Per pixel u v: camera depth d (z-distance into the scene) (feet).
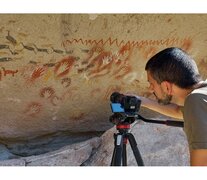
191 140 5.98
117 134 7.39
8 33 11.35
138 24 12.28
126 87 12.79
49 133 12.55
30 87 11.93
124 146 7.39
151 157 11.25
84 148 11.25
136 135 11.30
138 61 12.64
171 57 6.27
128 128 7.42
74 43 11.95
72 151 11.12
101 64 12.35
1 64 11.51
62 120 12.53
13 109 12.00
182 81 6.22
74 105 12.49
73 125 12.69
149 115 12.90
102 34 12.09
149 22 12.34
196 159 5.89
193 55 13.08
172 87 6.33
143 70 12.75
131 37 12.34
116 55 12.40
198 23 12.74
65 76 12.14
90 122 12.83
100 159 11.18
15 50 11.51
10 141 12.31
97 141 11.46
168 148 11.39
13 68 11.64
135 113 7.38
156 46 12.65
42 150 12.34
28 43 11.57
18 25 11.35
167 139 11.47
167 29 12.56
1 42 11.37
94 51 12.19
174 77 6.23
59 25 11.67
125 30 12.23
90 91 12.51
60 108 12.37
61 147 12.42
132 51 12.49
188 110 5.99
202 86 6.23
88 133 12.92
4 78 11.66
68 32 11.80
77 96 12.44
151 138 11.40
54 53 11.85
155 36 12.54
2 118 12.00
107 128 12.99
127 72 12.64
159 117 12.91
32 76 11.84
